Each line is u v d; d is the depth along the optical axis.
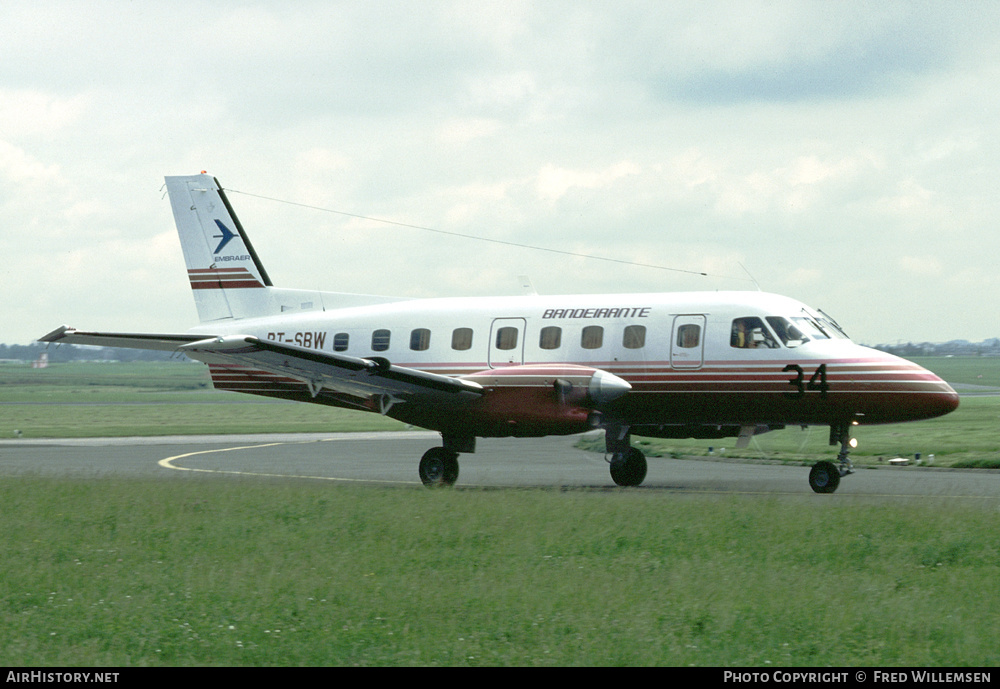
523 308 42.06
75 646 16.52
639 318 39.81
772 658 15.81
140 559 23.31
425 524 27.42
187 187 49.09
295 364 38.19
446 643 16.48
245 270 48.25
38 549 24.56
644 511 28.86
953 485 38.28
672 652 16.02
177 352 38.47
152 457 56.91
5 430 92.00
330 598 19.27
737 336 38.47
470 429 39.28
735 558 22.98
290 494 33.66
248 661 15.76
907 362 37.78
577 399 38.03
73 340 40.62
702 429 41.53
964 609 18.36
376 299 46.31
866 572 21.53
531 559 23.02
